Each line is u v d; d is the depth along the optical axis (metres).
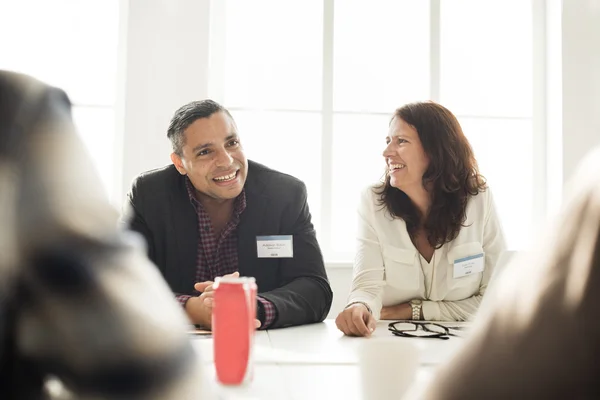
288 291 1.59
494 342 0.39
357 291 1.73
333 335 1.39
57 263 0.34
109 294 0.35
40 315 0.35
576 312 0.36
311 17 3.26
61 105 0.43
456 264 1.80
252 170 1.97
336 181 3.26
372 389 0.79
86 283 0.35
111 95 3.16
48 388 0.39
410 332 1.44
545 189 3.30
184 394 0.37
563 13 3.12
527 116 3.33
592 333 0.35
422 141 1.85
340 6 3.27
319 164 3.25
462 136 1.92
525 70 3.30
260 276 1.82
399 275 1.82
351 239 3.24
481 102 3.30
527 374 0.37
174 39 3.00
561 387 0.36
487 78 3.30
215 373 0.97
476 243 1.84
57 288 0.34
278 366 1.06
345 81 3.28
